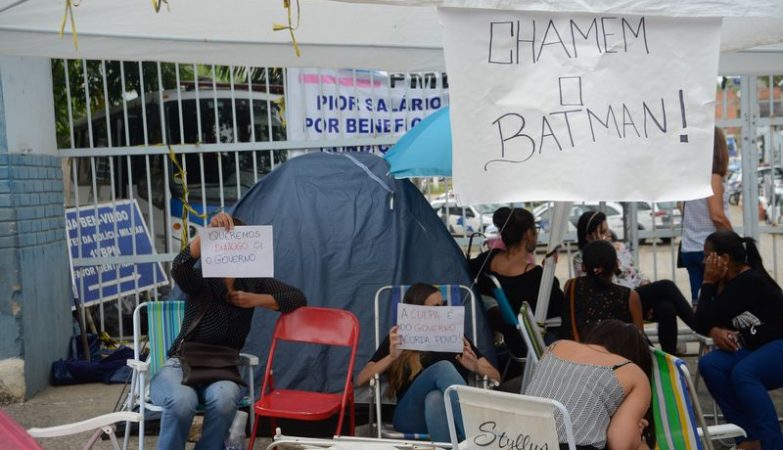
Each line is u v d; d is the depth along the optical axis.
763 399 5.27
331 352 6.36
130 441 6.21
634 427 4.10
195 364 5.14
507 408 3.84
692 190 3.94
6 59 7.19
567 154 3.84
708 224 7.29
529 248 6.90
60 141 8.91
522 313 5.67
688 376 4.37
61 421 6.69
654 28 3.91
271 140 8.60
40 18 4.63
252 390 5.49
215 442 5.04
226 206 8.81
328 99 8.66
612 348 4.38
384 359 5.47
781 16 3.94
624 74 3.89
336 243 6.61
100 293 8.45
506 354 6.87
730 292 5.61
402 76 8.74
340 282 6.53
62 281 8.13
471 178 3.79
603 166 3.86
